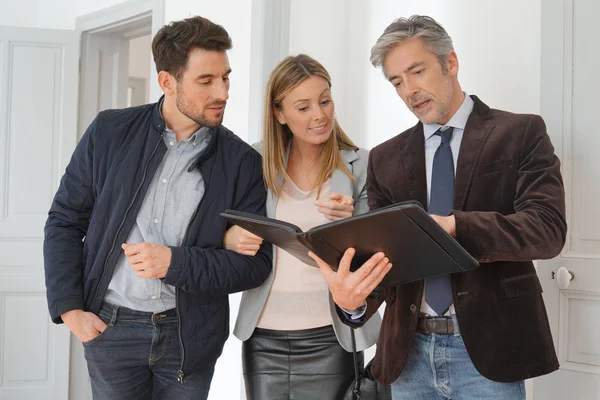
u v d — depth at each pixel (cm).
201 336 217
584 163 248
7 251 461
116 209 214
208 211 221
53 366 467
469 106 188
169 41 213
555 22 256
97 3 494
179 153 221
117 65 522
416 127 195
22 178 466
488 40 291
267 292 232
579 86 250
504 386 174
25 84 470
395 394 194
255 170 233
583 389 244
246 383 238
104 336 212
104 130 221
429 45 181
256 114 350
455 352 179
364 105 365
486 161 176
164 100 224
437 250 151
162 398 222
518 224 161
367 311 186
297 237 161
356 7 371
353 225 149
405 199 189
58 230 221
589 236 245
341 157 239
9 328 461
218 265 212
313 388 229
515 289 172
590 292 243
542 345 170
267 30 350
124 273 214
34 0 559
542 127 176
